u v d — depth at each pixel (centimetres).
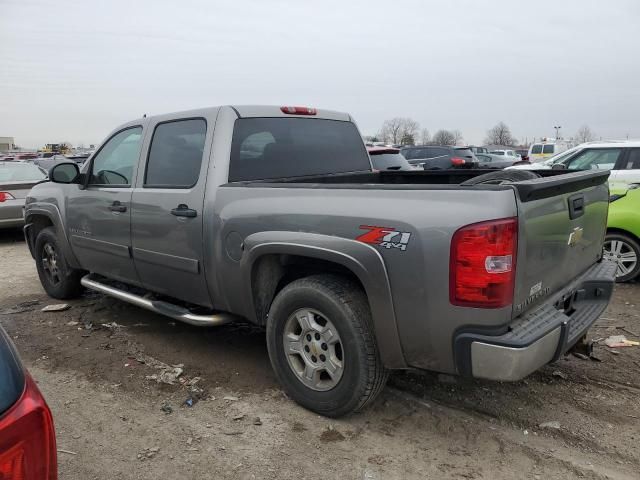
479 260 251
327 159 460
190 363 414
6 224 992
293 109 436
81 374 399
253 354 430
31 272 751
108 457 296
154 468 285
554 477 272
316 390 327
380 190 285
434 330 270
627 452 292
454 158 1695
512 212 251
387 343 288
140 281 448
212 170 371
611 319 503
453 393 358
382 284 279
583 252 347
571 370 392
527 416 329
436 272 262
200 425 325
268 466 284
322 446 301
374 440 306
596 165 934
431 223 263
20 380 159
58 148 7112
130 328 493
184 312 402
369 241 283
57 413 344
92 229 484
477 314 256
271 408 343
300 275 354
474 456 290
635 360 409
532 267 273
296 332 338
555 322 275
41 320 521
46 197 554
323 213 303
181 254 390
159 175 416
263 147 404
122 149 461
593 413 332
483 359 259
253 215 337
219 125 380
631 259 611
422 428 317
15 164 1095
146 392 369
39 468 154
